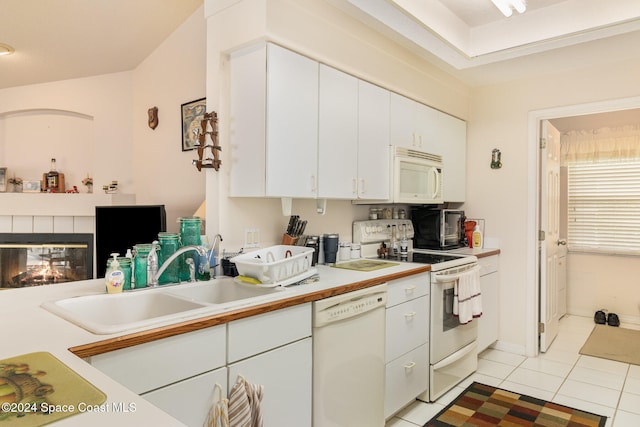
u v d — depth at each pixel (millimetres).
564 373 3066
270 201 2393
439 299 2662
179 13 3170
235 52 2117
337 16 2305
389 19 2426
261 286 1854
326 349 1854
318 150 2232
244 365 1516
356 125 2490
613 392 2746
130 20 3145
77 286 1868
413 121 3006
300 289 1855
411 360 2459
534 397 2678
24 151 4211
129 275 1759
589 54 2912
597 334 4016
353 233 2998
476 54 3027
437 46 2789
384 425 2246
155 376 1259
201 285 1923
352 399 2008
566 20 2648
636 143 4352
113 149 3975
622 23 2434
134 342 1200
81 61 3670
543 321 3467
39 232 3852
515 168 3510
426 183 3158
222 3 2133
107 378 913
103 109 3996
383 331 2215
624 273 4477
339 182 2373
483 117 3688
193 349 1355
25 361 1002
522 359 3359
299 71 2117
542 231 3465
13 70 3736
